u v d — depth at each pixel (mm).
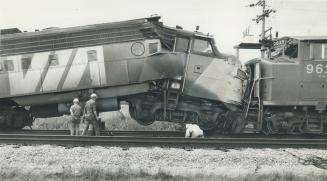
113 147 12133
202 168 10836
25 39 15945
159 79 15711
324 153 12266
